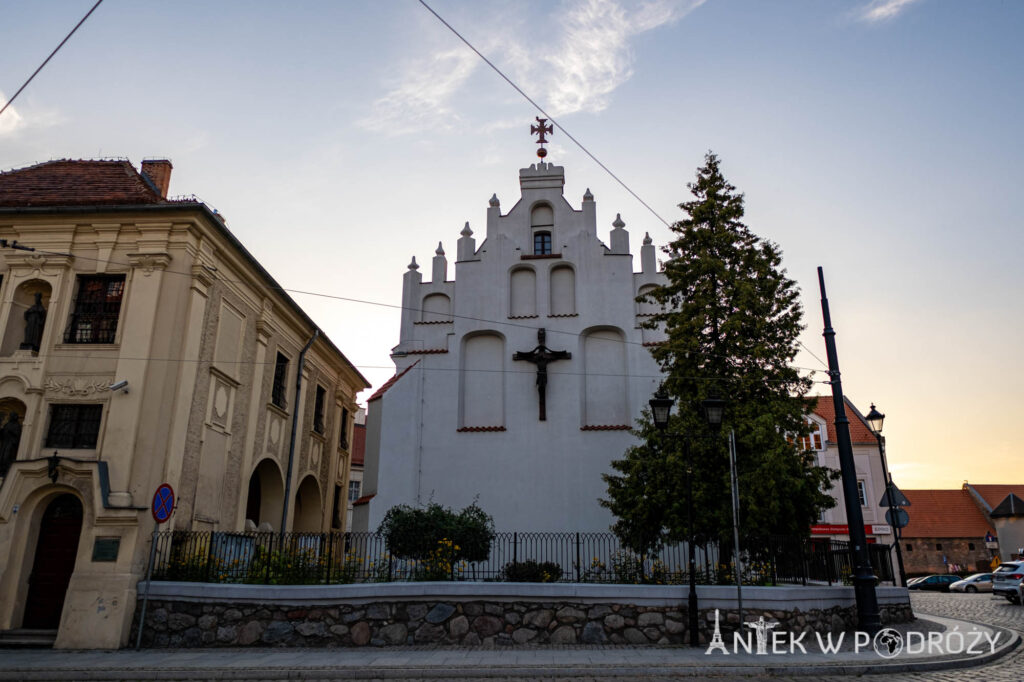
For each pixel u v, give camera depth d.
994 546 45.56
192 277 16.52
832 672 10.77
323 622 13.44
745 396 18.03
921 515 47.97
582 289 25.11
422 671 10.66
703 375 18.39
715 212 19.41
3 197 17.70
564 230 25.94
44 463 14.86
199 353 16.75
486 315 25.19
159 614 13.84
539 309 25.03
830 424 39.44
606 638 13.35
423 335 25.47
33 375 15.90
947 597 31.45
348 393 30.33
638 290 25.19
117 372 15.62
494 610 13.51
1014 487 49.62
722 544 17.94
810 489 17.33
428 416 24.31
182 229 16.47
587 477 23.12
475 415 24.58
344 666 10.95
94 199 17.33
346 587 13.53
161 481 15.21
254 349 20.09
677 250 19.69
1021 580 25.69
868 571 13.98
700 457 17.61
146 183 18.33
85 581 14.04
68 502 15.44
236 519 18.72
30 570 14.93
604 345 24.81
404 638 13.30
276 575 14.36
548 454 23.50
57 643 13.58
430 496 23.41
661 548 18.98
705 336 18.66
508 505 23.14
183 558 15.18
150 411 15.37
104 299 16.67
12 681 10.57
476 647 13.02
